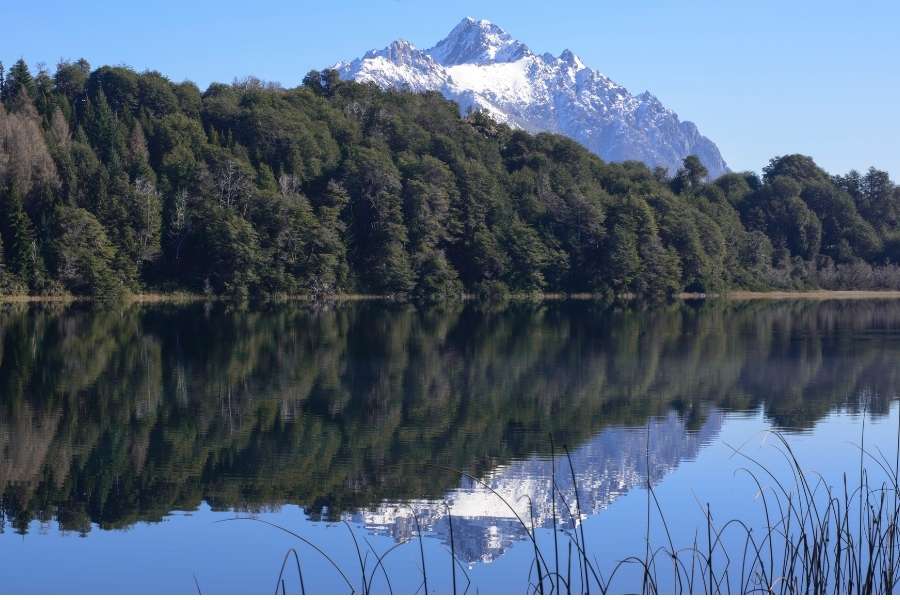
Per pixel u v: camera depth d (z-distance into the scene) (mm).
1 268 77438
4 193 81875
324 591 15883
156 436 27578
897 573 11617
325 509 20703
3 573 16781
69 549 17984
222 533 18984
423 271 99438
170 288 90438
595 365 43906
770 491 20594
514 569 16594
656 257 103812
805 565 11242
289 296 94500
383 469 24172
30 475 23125
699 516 19172
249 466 24328
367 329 60938
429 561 17250
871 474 21812
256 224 92562
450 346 51156
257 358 44906
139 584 16328
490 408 32750
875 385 37969
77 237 80000
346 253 99562
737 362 45094
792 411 32125
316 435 28062
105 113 101438
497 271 103062
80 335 53188
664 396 35438
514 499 21203
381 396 34906
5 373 38531
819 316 78312
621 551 17203
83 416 30172
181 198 92562
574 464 24438
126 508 20641
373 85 151250
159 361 43156
